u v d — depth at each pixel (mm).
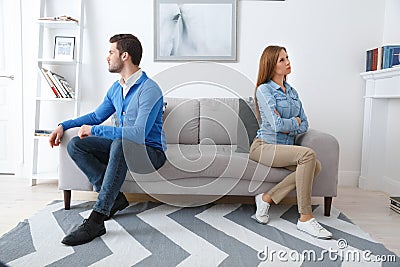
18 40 3576
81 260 1818
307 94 3523
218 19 3463
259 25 3480
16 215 2502
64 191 2586
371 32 3475
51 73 3365
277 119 2408
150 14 3492
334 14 3463
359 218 2541
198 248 1984
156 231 2221
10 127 3668
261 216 2389
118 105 2455
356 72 3498
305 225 2223
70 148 2359
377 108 3357
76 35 3525
